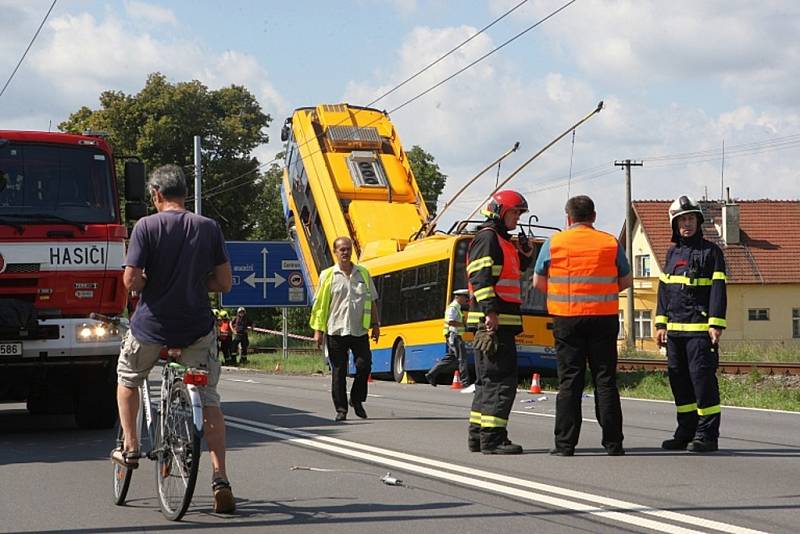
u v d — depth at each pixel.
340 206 73.62
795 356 75.81
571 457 23.52
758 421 32.50
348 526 16.45
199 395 16.30
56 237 28.20
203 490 19.77
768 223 163.38
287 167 81.88
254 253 98.06
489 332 23.80
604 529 16.00
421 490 19.47
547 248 23.84
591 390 49.25
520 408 37.66
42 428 32.22
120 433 18.78
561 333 23.67
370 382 62.81
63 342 27.98
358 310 32.94
